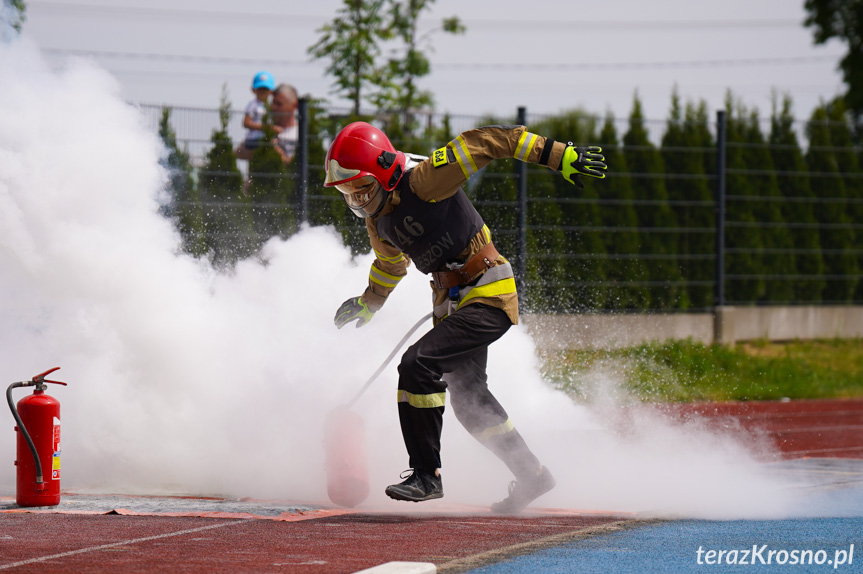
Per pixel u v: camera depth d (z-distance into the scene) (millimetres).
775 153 27969
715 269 25797
